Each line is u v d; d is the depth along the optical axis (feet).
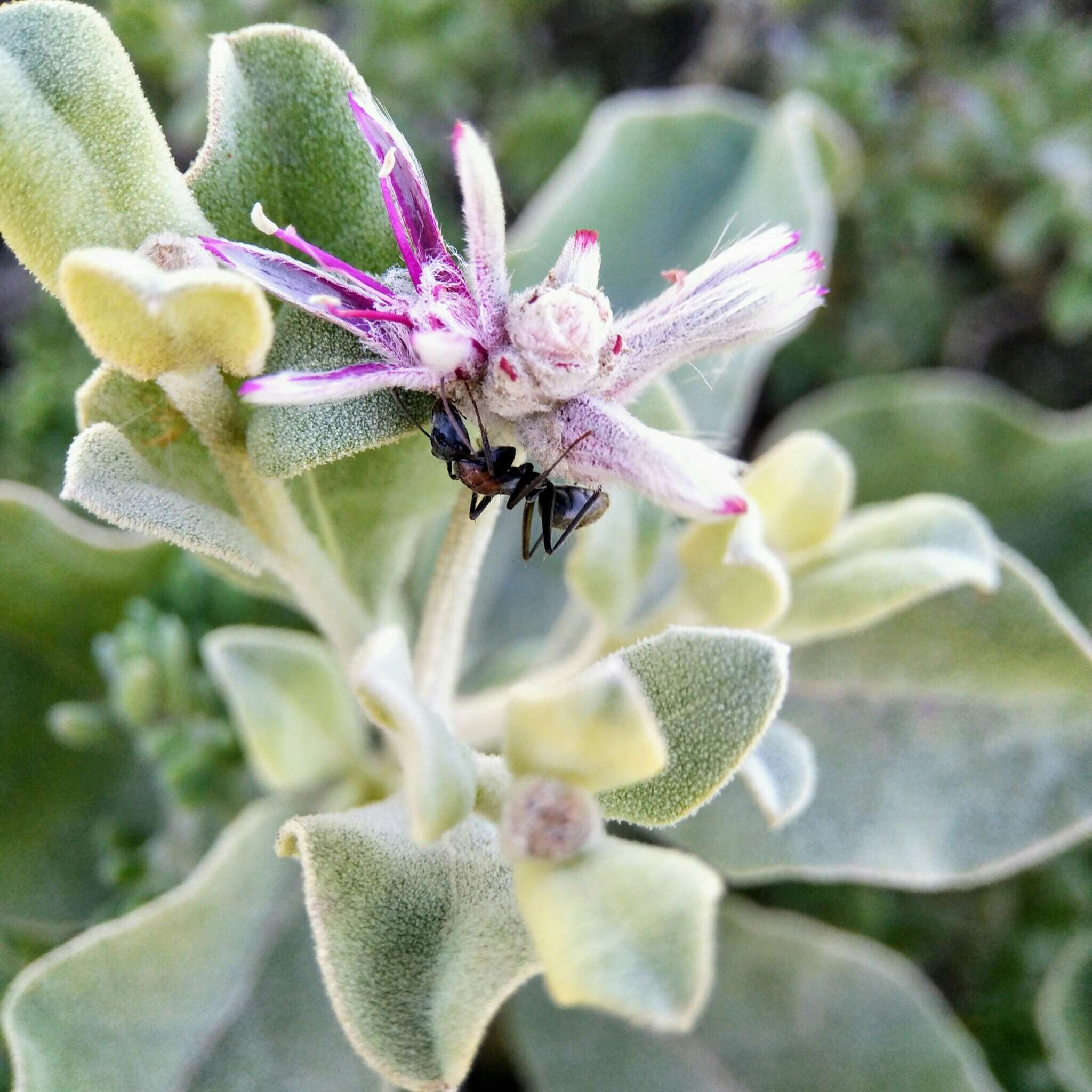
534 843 0.17
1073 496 0.42
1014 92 0.50
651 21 0.56
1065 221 0.49
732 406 0.36
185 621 0.36
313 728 0.30
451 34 0.47
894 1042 0.34
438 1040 0.19
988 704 0.31
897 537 0.28
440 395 0.20
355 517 0.25
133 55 0.41
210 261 0.19
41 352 0.43
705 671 0.20
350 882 0.20
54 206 0.20
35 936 0.33
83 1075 0.24
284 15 0.45
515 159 0.50
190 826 0.34
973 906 0.41
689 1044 0.34
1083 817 0.30
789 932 0.35
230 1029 0.27
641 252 0.41
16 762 0.34
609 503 0.24
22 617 0.34
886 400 0.43
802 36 0.53
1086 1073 0.36
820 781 0.31
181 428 0.22
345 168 0.22
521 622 0.40
